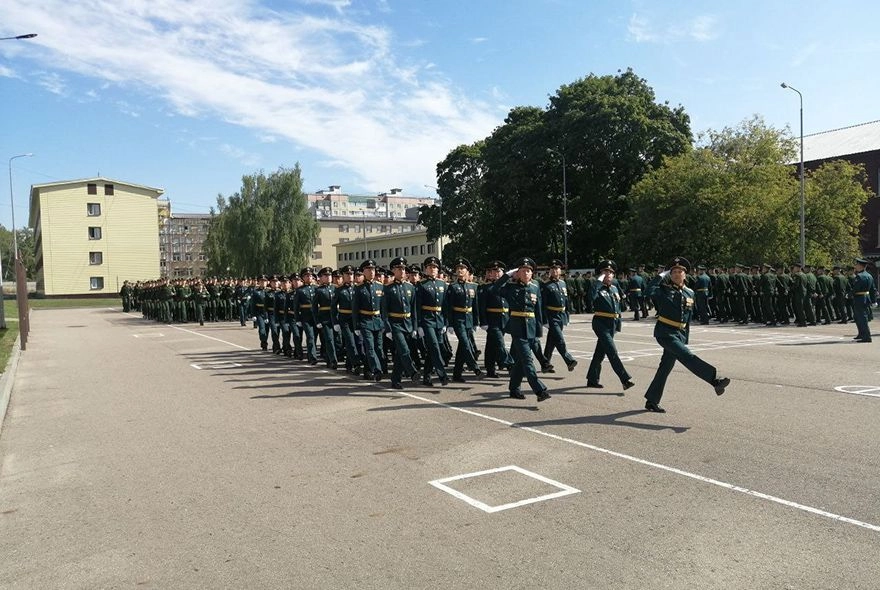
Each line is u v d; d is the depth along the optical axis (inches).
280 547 181.0
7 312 1663.4
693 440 277.6
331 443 288.7
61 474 257.3
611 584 154.5
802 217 1219.2
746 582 153.7
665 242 1368.1
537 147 1716.3
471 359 450.3
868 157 1658.5
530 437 289.4
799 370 456.8
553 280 456.4
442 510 205.2
